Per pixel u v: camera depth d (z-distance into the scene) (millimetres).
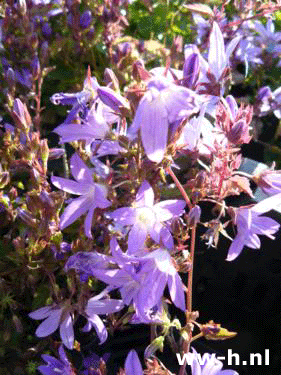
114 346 279
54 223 229
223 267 270
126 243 226
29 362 259
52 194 229
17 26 315
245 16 338
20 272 252
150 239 195
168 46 381
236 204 249
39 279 262
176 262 188
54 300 234
